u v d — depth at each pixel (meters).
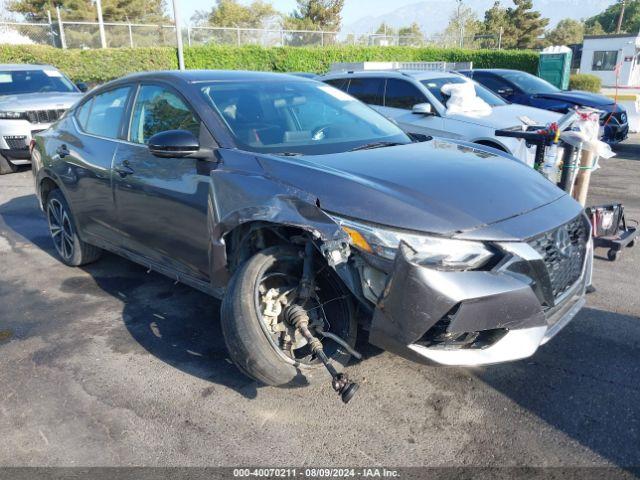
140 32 25.92
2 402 3.06
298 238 2.86
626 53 35.56
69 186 4.60
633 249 5.54
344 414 2.91
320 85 4.48
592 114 5.11
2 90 9.92
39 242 5.92
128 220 4.00
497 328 2.59
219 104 3.63
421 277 2.47
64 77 10.84
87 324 3.96
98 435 2.78
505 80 11.70
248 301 2.71
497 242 2.58
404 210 2.64
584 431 2.75
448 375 3.24
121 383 3.22
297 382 2.88
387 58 28.09
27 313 4.16
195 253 3.49
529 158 7.03
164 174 3.59
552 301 2.78
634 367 3.31
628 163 10.70
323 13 50.91
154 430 2.81
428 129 7.96
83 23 25.25
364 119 4.18
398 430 2.78
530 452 2.61
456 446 2.66
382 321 2.61
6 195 8.04
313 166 3.01
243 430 2.80
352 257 2.68
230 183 3.02
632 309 4.11
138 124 4.02
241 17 51.06
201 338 3.73
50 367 3.41
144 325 3.93
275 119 3.71
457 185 2.95
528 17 62.75
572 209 3.11
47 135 5.04
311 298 2.94
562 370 3.29
